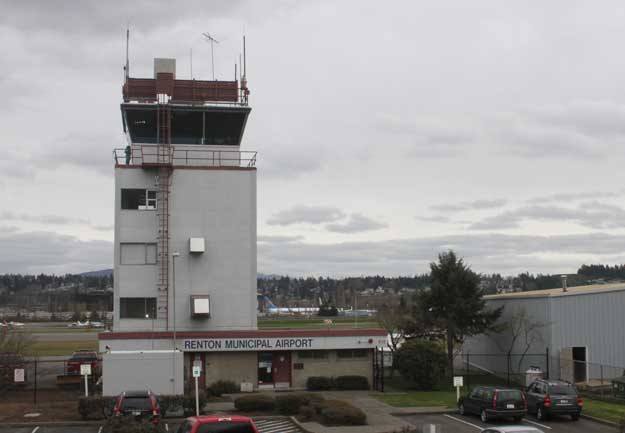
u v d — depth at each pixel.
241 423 21.20
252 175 52.09
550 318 54.03
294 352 49.56
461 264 58.81
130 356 40.41
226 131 52.94
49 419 37.47
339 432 33.59
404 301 80.12
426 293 58.94
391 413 39.56
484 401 37.16
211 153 52.75
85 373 40.12
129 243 50.78
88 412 37.66
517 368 57.53
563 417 38.88
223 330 50.53
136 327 50.19
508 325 58.16
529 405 39.56
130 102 51.88
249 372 48.91
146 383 40.38
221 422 21.06
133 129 52.19
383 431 33.84
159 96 52.47
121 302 50.25
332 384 49.53
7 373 49.53
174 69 53.19
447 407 41.31
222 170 51.81
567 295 54.56
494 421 37.31
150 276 50.62
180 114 52.28
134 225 50.81
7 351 53.84
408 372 49.81
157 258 50.69
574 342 54.34
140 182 51.19
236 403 40.19
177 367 40.72
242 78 53.72
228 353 48.81
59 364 66.75
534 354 55.50
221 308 51.06
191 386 45.81
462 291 58.12
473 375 59.88
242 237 51.69
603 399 45.16
